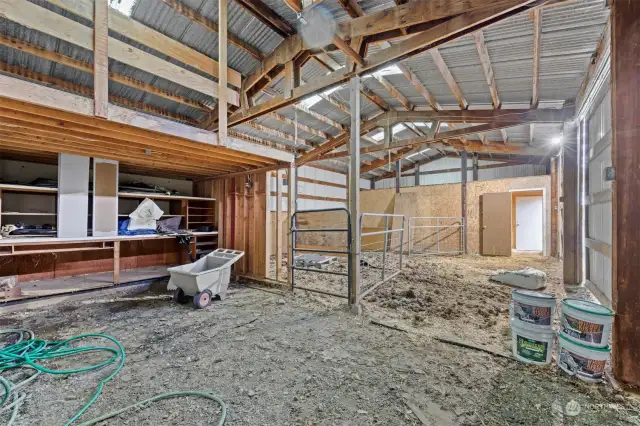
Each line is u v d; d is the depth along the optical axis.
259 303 3.47
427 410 1.55
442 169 10.48
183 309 3.25
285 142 7.33
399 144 6.54
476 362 2.06
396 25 2.62
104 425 1.43
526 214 9.96
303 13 2.67
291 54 3.52
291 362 2.06
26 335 2.53
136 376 1.87
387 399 1.64
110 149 3.43
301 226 9.09
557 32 2.85
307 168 9.42
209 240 5.43
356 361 2.07
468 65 3.73
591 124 3.84
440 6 2.42
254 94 4.25
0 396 1.67
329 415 1.51
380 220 9.49
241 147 3.34
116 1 2.90
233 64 4.05
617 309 1.78
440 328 2.68
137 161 4.12
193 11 3.14
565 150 4.40
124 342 2.39
